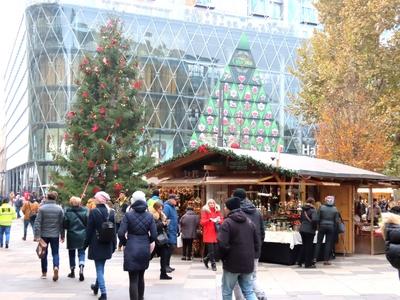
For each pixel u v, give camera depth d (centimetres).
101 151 2530
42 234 1252
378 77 2986
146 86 6366
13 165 9331
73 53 6078
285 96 7188
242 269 805
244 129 6875
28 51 6450
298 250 1667
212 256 1499
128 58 2827
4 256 1833
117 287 1216
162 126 6419
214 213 1516
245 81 6981
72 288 1176
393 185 2103
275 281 1320
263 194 1828
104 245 1023
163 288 1191
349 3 3055
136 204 923
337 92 3256
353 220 1988
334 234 1662
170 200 1462
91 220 1018
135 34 6384
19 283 1246
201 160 2033
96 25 6141
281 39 7294
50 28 6128
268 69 7156
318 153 3331
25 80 7344
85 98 2612
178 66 6594
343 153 3148
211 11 6919
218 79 6831
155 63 6456
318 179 1853
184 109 6569
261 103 7031
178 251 1947
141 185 2548
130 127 2666
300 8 8012
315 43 3566
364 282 1304
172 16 6656
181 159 2030
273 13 7919
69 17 6116
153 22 6512
